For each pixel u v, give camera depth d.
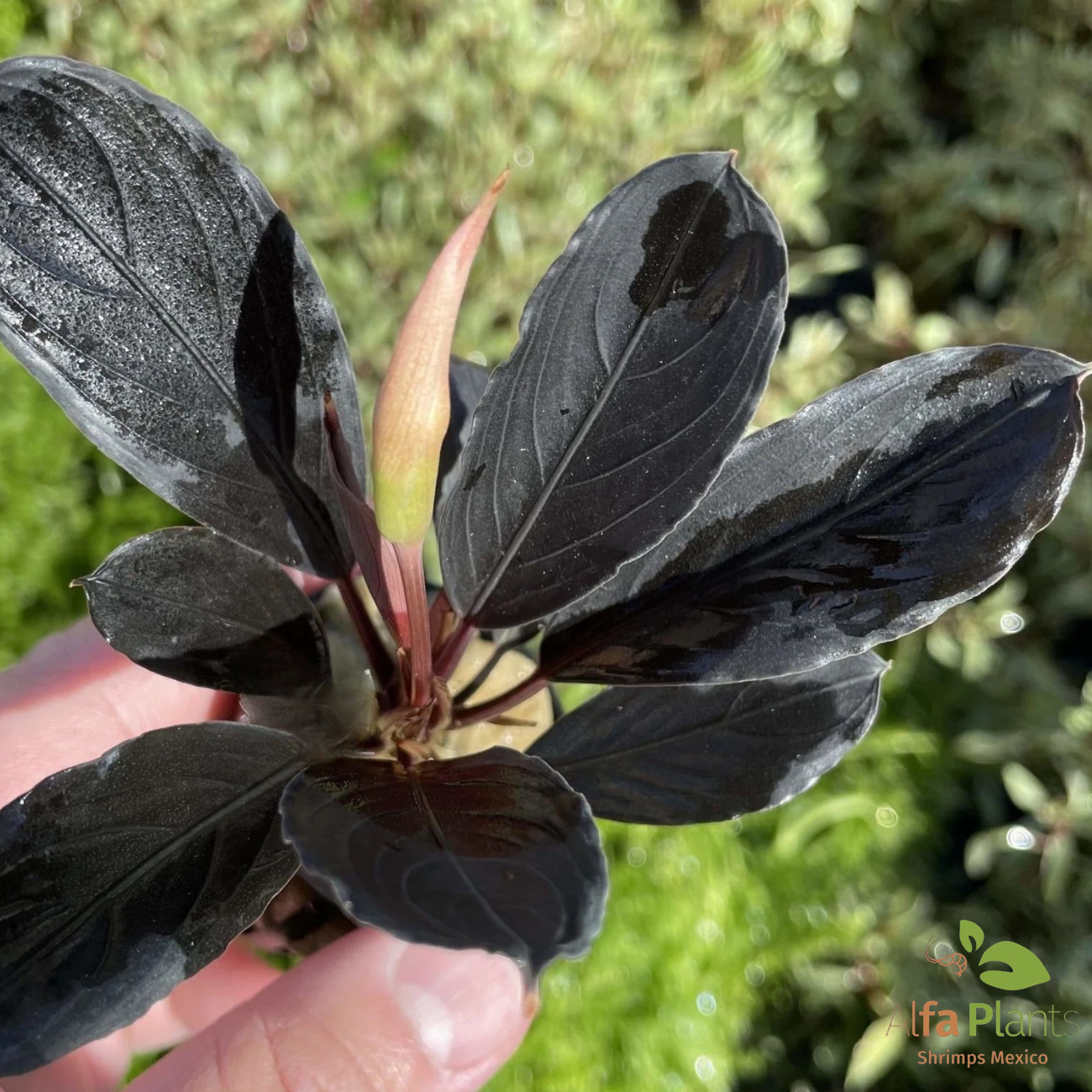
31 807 0.09
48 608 0.28
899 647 0.34
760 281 0.09
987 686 0.35
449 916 0.07
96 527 0.28
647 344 0.10
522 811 0.09
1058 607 0.36
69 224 0.09
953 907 0.32
